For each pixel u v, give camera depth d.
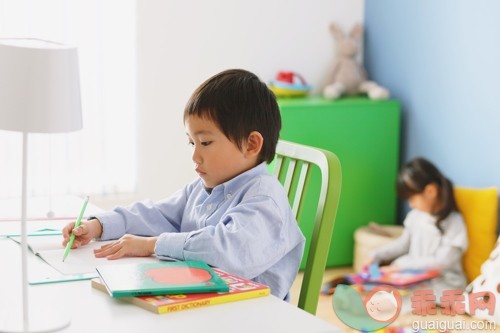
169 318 1.16
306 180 1.71
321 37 3.77
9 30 3.07
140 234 1.73
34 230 1.68
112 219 1.68
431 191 3.28
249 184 1.60
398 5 3.69
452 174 3.48
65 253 1.49
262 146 1.63
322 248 1.61
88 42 3.24
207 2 3.47
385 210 3.72
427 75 3.57
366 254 3.48
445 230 3.24
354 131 3.58
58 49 1.18
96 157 3.33
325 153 1.66
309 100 3.59
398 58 3.72
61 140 3.23
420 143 3.65
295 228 1.61
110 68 3.31
